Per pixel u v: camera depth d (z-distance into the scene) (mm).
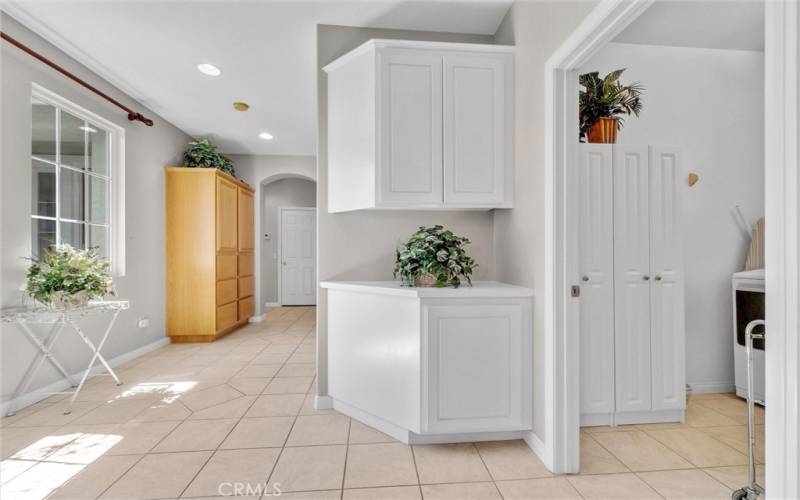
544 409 1867
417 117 2213
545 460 1841
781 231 724
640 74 2773
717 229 2822
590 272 2225
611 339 2236
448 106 2229
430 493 1622
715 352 2797
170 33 2600
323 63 2545
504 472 1778
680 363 2271
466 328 1971
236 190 4891
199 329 4289
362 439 2088
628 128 2766
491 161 2270
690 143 2812
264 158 5656
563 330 1780
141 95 3584
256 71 3129
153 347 3971
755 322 1385
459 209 2529
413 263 2180
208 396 2707
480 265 2646
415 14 2426
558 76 1780
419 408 1941
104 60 2957
